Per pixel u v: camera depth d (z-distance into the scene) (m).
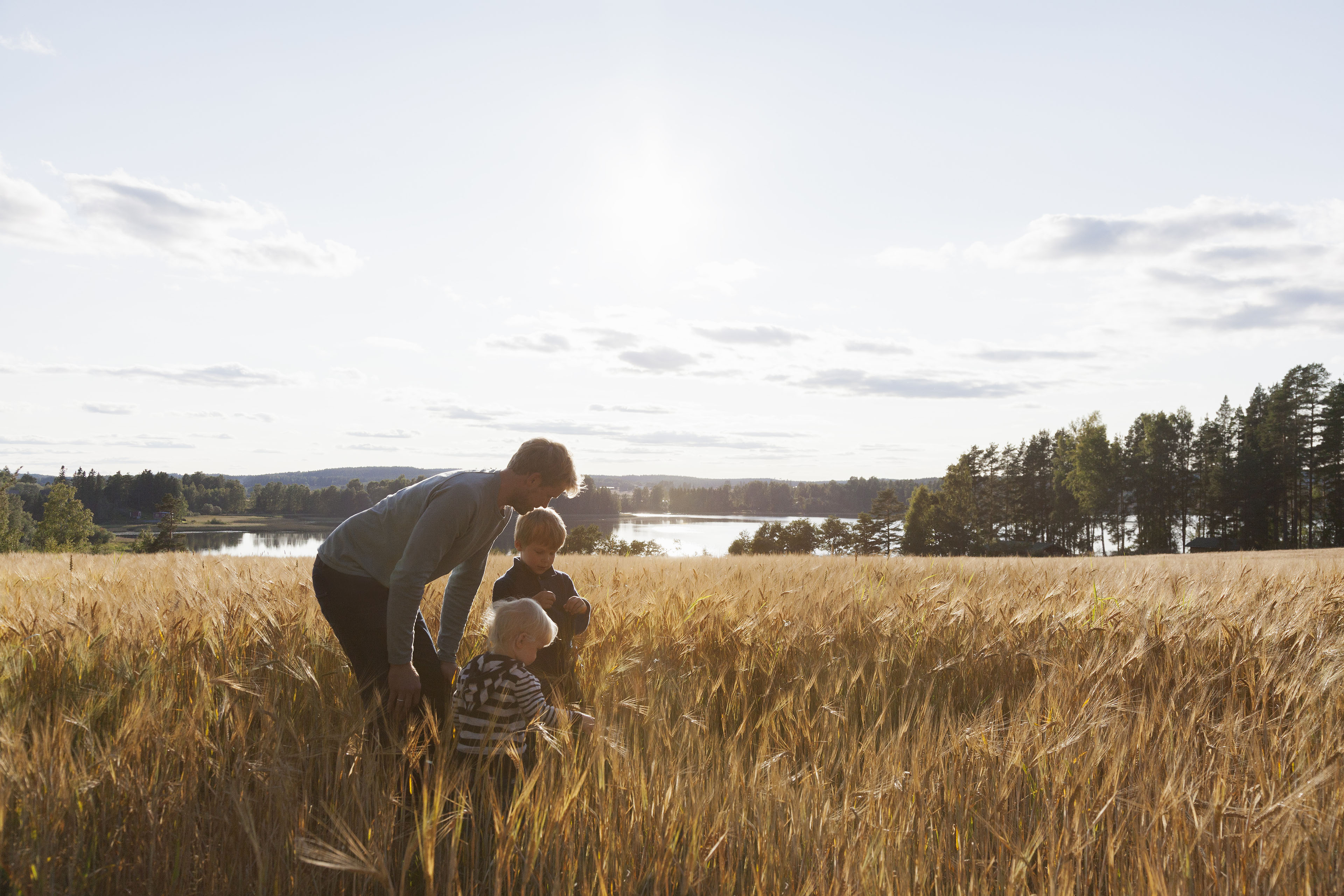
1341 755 2.42
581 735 2.62
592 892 1.93
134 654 3.30
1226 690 3.48
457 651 3.47
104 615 3.88
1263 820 2.06
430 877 1.84
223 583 4.89
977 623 4.61
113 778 2.22
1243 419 85.00
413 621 2.80
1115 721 2.73
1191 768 2.42
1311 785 2.12
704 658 3.99
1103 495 85.62
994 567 8.77
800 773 2.51
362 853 1.86
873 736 2.67
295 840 1.94
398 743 2.49
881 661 3.80
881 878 1.89
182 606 4.14
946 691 3.67
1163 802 2.20
